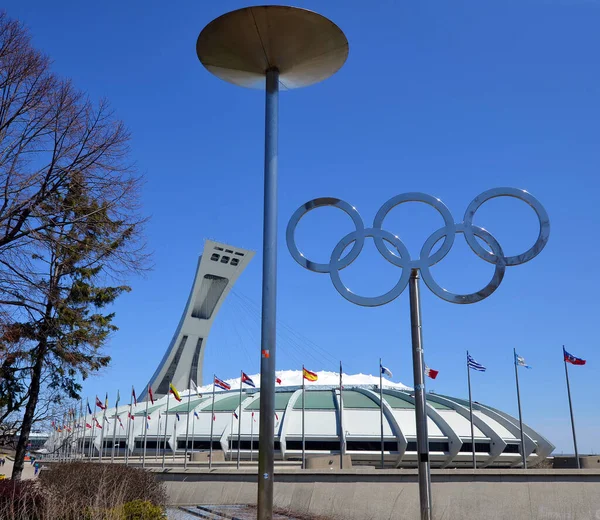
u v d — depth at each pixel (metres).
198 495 31.59
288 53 15.96
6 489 15.47
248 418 71.50
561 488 24.83
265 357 13.70
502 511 24.59
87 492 18.06
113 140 22.81
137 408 81.94
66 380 29.69
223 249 102.88
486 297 16.33
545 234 16.34
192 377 106.19
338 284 17.08
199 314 105.25
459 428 68.31
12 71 20.83
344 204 17.45
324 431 67.56
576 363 51.78
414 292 16.98
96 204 23.00
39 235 21.06
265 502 13.07
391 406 71.88
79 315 27.19
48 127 21.66
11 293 22.38
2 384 26.80
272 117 15.80
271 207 14.66
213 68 16.84
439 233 16.84
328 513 25.73
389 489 26.56
